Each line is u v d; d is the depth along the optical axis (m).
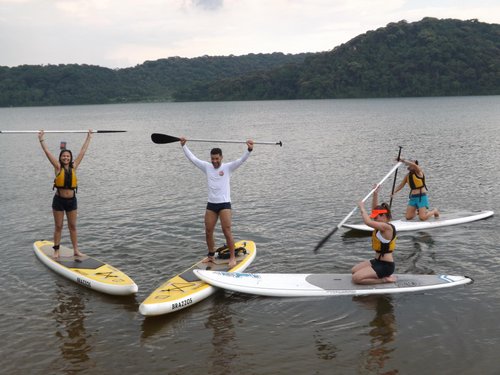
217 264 8.91
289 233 11.41
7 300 7.94
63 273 8.85
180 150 31.06
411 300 7.61
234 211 13.68
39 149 33.78
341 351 6.26
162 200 15.36
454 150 25.52
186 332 6.82
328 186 17.02
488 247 9.98
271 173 20.27
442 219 11.85
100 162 25.88
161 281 8.64
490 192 15.18
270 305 7.61
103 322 7.15
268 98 177.00
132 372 5.89
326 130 44.38
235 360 6.10
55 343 6.58
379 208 7.96
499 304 7.36
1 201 15.88
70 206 9.14
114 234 11.50
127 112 122.25
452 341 6.40
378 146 29.08
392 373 5.77
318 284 8.14
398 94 145.62
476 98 119.50
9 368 6.01
